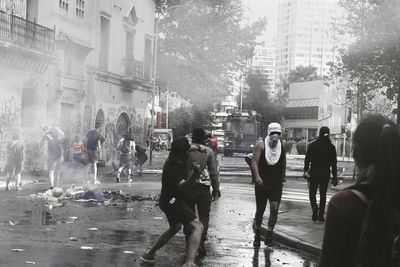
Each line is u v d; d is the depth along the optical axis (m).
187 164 8.86
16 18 24.61
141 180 23.66
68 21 29.23
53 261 7.65
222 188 20.78
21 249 8.37
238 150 55.19
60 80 28.22
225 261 8.34
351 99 35.84
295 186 23.31
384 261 2.47
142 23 39.59
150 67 41.59
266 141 9.81
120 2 35.69
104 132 34.09
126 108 37.78
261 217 9.90
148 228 10.96
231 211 14.37
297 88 98.19
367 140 2.62
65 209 13.33
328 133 12.21
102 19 33.81
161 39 51.03
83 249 8.62
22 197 15.45
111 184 21.03
